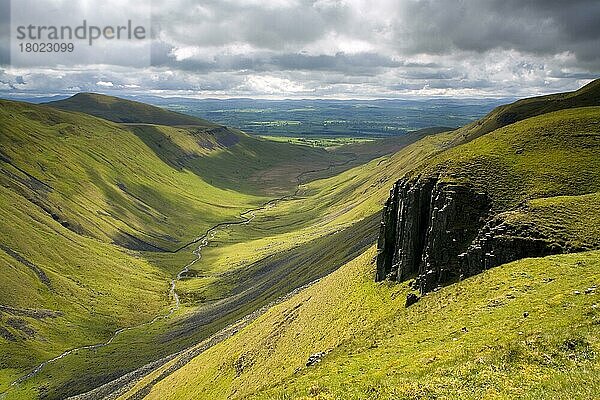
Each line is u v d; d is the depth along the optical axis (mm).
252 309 154750
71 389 154125
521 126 115938
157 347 176500
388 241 94875
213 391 94188
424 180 90125
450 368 40094
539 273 57188
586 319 40344
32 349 187375
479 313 53000
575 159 93562
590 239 63156
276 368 82625
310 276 152250
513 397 32688
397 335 57969
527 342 39344
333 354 63250
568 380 32438
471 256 70625
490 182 86188
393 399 37656
